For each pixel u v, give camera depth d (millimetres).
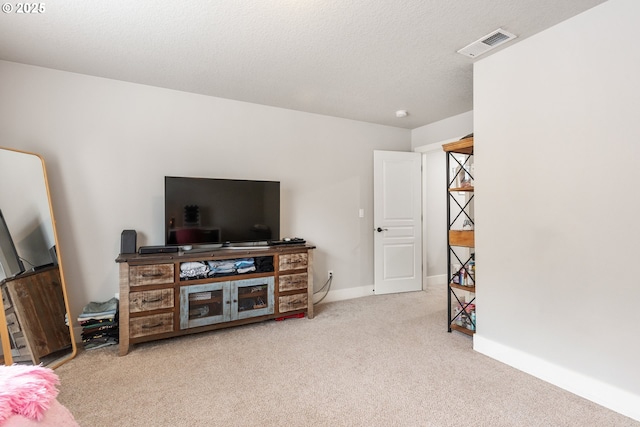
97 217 2846
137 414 1737
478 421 1684
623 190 1761
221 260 2953
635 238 1722
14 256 2252
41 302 2379
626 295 1756
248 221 3242
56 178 2697
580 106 1935
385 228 4305
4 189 2270
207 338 2777
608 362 1820
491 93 2457
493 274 2441
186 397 1899
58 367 2279
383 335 2848
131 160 2973
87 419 1692
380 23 2039
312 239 3920
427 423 1666
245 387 2008
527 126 2217
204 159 3287
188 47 2338
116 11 1899
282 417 1714
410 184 4469
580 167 1938
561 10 1901
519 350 2262
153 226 3062
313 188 3922
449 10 1902
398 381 2080
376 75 2830
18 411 743
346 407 1804
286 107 3689
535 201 2172
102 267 2867
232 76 2844
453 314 3461
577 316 1956
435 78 2893
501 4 1844
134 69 2697
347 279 4156
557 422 1680
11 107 2557
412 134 4680
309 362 2340
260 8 1883
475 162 2582
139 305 2533
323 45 2314
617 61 1776
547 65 2102
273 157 3664
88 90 2811
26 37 2186
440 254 5039
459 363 2338
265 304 3096
